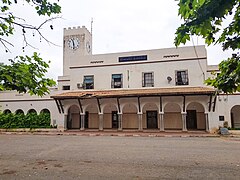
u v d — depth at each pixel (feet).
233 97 68.69
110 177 21.35
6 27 9.68
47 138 57.82
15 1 9.30
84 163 27.73
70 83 84.89
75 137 59.62
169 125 74.59
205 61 73.15
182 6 7.18
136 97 71.20
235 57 10.58
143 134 62.08
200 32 7.66
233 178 20.63
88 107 82.53
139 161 28.58
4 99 91.25
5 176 22.00
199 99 66.59
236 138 54.54
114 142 48.24
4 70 8.03
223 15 7.11
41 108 86.33
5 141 52.03
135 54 79.92
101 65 82.64
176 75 75.20
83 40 114.73
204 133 63.10
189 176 21.44
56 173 23.00
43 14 9.89
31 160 29.96
